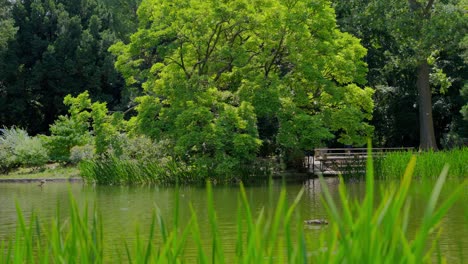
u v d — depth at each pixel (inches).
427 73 1872.5
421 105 1878.7
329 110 1364.4
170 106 1349.7
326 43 1314.0
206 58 1338.6
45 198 946.1
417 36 1780.3
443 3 1850.4
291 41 1302.9
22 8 2551.7
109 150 1401.3
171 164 1201.4
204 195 944.9
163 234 115.6
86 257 118.2
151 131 1227.9
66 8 2652.6
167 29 1259.2
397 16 1804.9
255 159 1299.2
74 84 2487.7
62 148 1711.4
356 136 1362.0
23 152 1637.6
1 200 924.0
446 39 1724.9
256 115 1273.4
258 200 852.0
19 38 2506.2
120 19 2822.3
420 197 783.7
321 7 1301.7
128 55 1316.4
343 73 1395.2
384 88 2015.3
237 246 108.7
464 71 2048.5
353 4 1873.8
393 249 80.8
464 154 1135.6
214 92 1252.5
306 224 557.0
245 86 1285.7
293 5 1336.1
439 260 110.1
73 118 1339.8
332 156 1470.2
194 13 1238.3
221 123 1178.6
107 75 2519.7
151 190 1060.5
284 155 1360.7
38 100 2516.0
